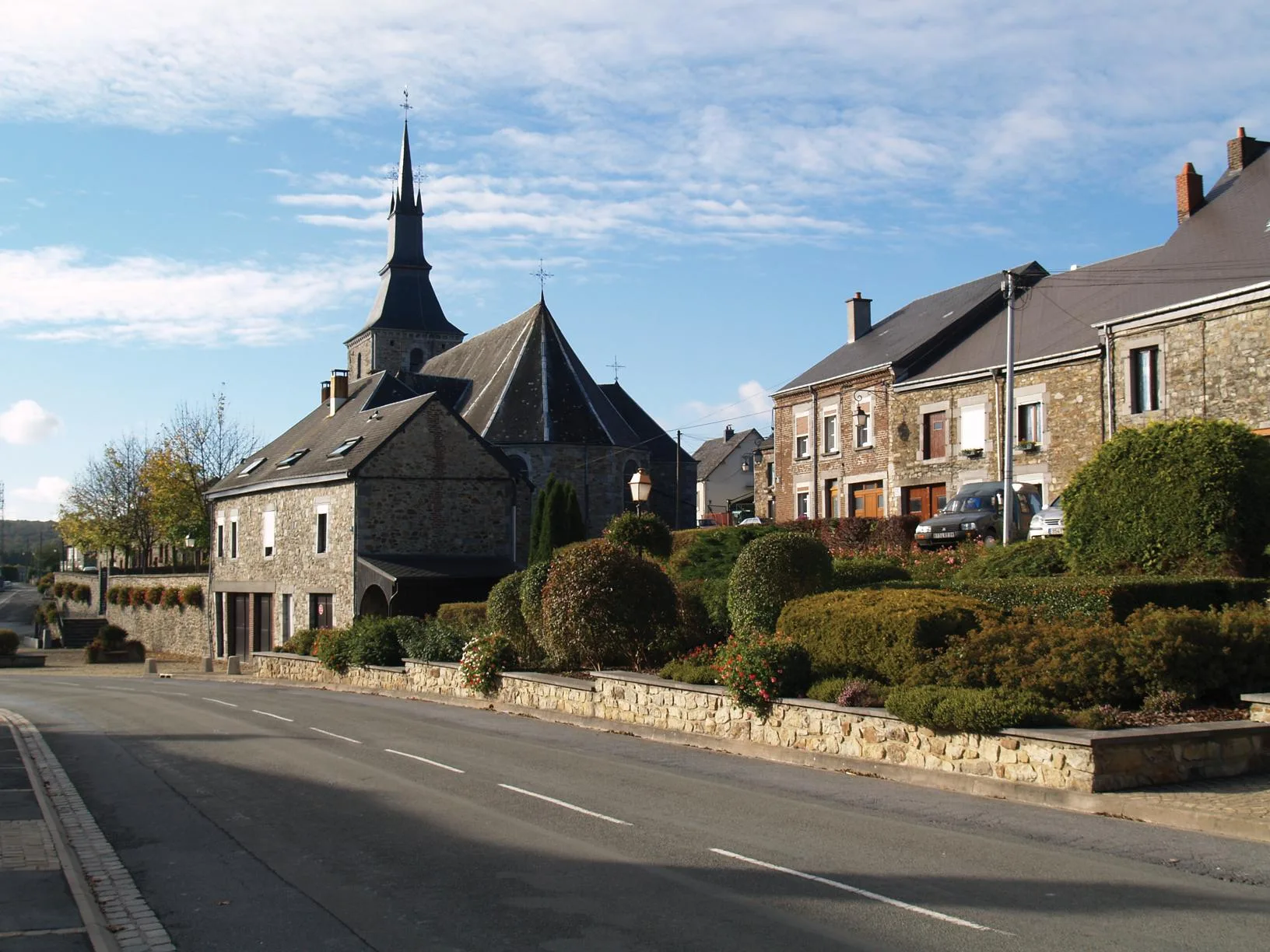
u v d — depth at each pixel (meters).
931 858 9.10
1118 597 15.37
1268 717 12.49
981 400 34.91
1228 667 13.65
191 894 8.43
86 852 9.87
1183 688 13.32
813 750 14.88
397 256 74.62
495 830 10.38
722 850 9.43
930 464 36.88
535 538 36.12
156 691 31.98
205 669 44.16
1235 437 18.16
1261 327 25.92
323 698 27.23
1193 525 17.66
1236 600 16.02
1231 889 8.09
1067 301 35.00
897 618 14.98
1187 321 27.70
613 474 50.84
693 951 6.80
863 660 15.47
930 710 13.04
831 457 42.66
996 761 12.35
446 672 26.00
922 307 44.34
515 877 8.66
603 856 9.25
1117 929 7.12
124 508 80.38
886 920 7.36
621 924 7.38
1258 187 31.16
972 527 26.67
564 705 20.84
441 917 7.65
